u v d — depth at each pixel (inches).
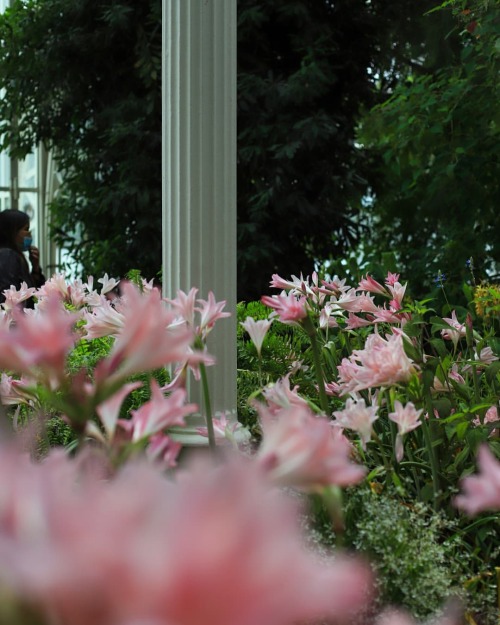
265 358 105.8
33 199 406.0
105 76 276.7
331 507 21.8
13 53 282.8
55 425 72.7
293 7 249.1
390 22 269.9
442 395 78.0
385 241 289.4
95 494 6.0
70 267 296.7
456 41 265.0
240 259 243.1
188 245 95.7
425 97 220.7
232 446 49.5
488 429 67.2
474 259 214.7
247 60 263.1
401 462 69.7
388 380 56.3
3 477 6.2
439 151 225.5
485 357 75.5
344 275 150.1
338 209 263.6
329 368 98.1
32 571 5.2
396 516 54.4
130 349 13.4
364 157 277.9
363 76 274.4
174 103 96.8
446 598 51.1
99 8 266.7
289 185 255.4
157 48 257.1
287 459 11.8
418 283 223.0
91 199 293.0
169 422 19.8
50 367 12.3
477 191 214.5
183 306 46.0
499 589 55.2
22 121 301.6
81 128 297.9
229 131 97.3
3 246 163.6
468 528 60.2
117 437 19.8
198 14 95.5
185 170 96.1
